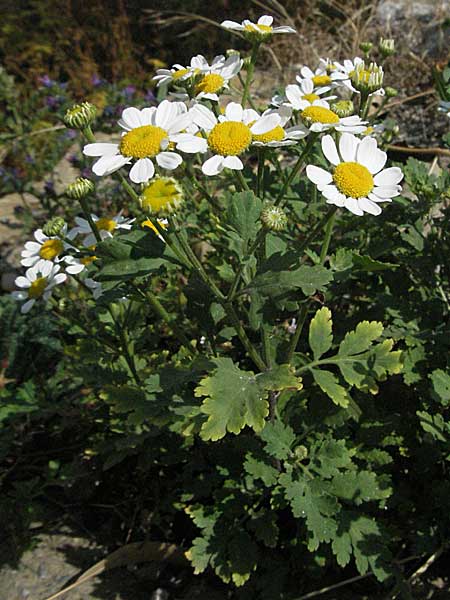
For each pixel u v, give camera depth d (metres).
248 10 0.47
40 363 0.24
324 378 0.15
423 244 0.18
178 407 0.15
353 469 0.16
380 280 0.20
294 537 0.17
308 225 0.19
